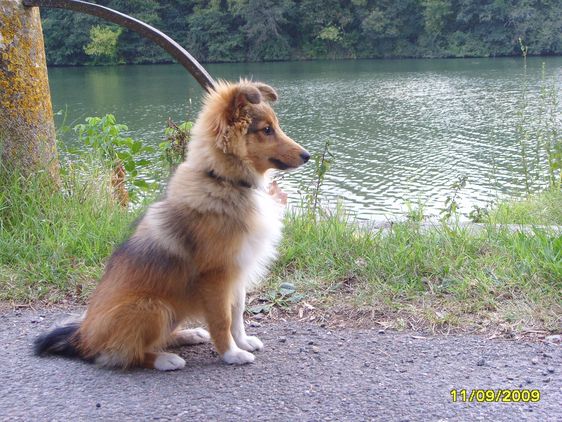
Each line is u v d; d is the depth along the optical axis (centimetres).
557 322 126
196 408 100
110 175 210
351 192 510
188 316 121
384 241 167
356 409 98
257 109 121
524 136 355
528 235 167
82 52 1691
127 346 113
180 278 115
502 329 126
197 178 118
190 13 1756
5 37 179
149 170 276
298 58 1775
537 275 143
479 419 95
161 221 118
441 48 1688
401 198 482
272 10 1684
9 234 173
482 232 173
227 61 1741
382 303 140
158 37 181
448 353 117
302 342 126
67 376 112
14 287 154
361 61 1683
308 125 842
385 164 618
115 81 1335
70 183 197
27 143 186
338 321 135
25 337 130
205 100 125
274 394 104
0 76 180
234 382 109
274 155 121
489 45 1617
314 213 189
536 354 115
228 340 118
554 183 278
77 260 167
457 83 1180
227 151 116
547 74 1216
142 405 101
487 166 587
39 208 183
